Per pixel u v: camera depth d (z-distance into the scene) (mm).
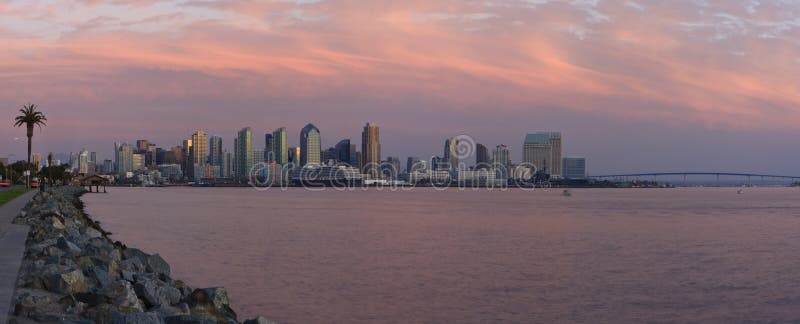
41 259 25172
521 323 29641
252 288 36719
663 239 73062
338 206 172250
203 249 57000
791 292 37781
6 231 38656
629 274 44125
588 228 90812
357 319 29641
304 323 28781
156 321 15617
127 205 149625
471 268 46031
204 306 21953
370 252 55906
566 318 30672
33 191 140875
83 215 77625
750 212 151000
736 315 31891
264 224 92375
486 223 100562
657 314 31891
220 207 152750
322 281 39375
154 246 59312
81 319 15789
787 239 74375
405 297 34844
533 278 41875
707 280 41844
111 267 25641
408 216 120562
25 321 15125
